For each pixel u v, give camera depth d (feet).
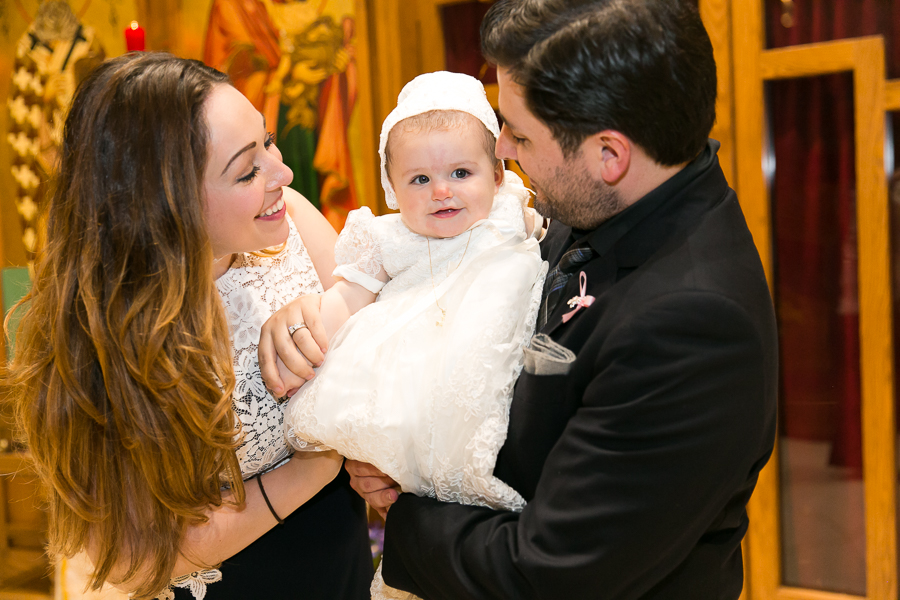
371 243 4.33
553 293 3.77
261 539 4.69
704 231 3.22
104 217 3.83
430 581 3.49
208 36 8.71
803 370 7.50
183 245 3.81
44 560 9.49
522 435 3.47
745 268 3.17
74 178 3.87
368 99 8.28
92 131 3.81
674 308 2.97
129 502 4.08
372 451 3.75
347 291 4.40
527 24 3.23
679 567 3.47
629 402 2.99
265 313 4.52
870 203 6.89
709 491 2.99
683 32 3.10
